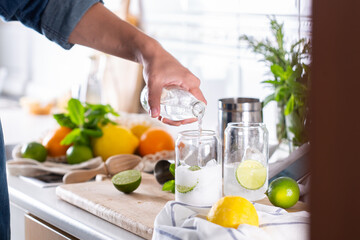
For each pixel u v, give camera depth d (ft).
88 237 3.08
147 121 5.19
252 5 6.41
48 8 3.47
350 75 0.86
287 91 4.23
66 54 11.00
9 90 13.26
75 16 3.48
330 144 0.89
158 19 8.84
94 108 4.73
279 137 4.41
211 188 3.24
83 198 3.44
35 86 12.46
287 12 5.49
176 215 2.72
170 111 3.37
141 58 3.44
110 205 3.28
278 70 4.21
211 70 7.66
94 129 4.67
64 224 3.31
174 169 3.64
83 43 3.61
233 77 7.08
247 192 3.41
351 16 0.85
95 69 5.31
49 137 4.67
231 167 3.46
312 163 0.90
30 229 3.72
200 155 3.25
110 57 8.24
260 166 3.41
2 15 3.35
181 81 3.38
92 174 4.16
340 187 0.89
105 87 8.14
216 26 7.43
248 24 6.57
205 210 2.84
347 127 0.87
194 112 3.24
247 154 3.43
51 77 11.87
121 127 4.70
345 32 0.85
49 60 11.90
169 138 4.74
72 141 4.51
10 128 8.65
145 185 3.82
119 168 4.23
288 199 3.21
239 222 2.50
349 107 0.87
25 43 12.89
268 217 2.66
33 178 4.29
